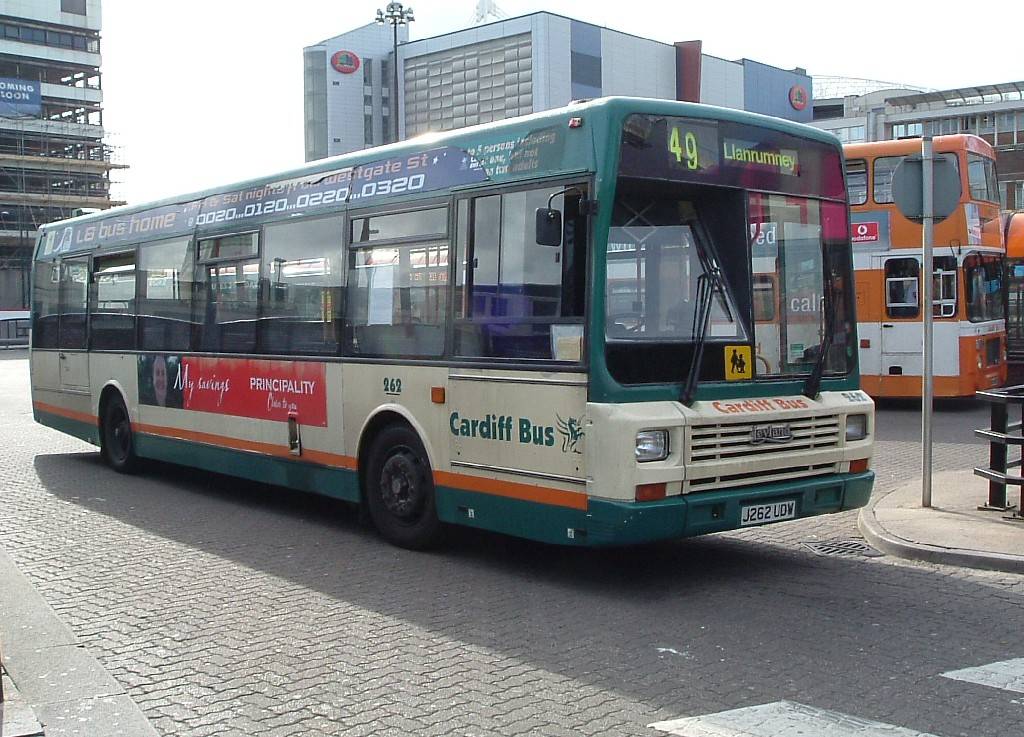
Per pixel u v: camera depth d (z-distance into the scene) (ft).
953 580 24.18
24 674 18.62
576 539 23.09
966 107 260.01
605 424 22.31
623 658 18.93
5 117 312.50
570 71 261.85
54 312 50.16
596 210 22.80
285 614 22.38
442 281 26.99
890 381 62.13
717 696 16.84
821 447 25.41
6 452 53.52
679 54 280.51
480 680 17.88
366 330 29.73
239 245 36.04
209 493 39.32
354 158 31.01
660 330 23.35
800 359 25.62
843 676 17.72
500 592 23.95
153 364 41.32
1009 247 76.43
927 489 31.04
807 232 26.25
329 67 295.28
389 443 29.04
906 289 61.46
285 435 33.32
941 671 17.92
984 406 65.62
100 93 339.98
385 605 22.97
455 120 283.18
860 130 301.43
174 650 19.99
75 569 26.91
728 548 28.22
